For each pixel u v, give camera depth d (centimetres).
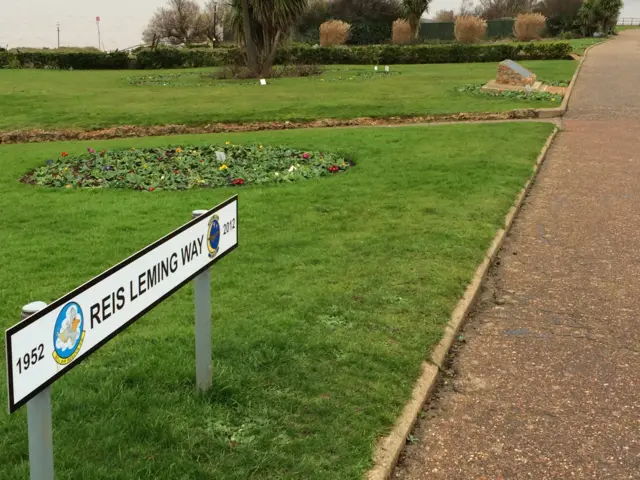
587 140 1270
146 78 2916
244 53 2994
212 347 427
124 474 304
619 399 405
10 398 206
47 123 1647
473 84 2191
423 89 2133
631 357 457
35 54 3731
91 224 738
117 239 684
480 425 378
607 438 366
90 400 363
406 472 337
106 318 254
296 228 707
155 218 757
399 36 4822
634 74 2430
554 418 385
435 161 1041
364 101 1845
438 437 366
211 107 1812
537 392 413
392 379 402
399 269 579
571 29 5603
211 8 5469
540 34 5228
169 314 492
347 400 376
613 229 733
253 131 1520
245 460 321
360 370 409
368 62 3691
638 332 494
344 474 316
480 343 477
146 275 281
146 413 353
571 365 446
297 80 2595
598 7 5338
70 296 230
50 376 224
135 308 274
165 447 328
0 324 486
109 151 1184
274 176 945
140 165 1065
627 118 1523
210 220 340
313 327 464
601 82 2206
